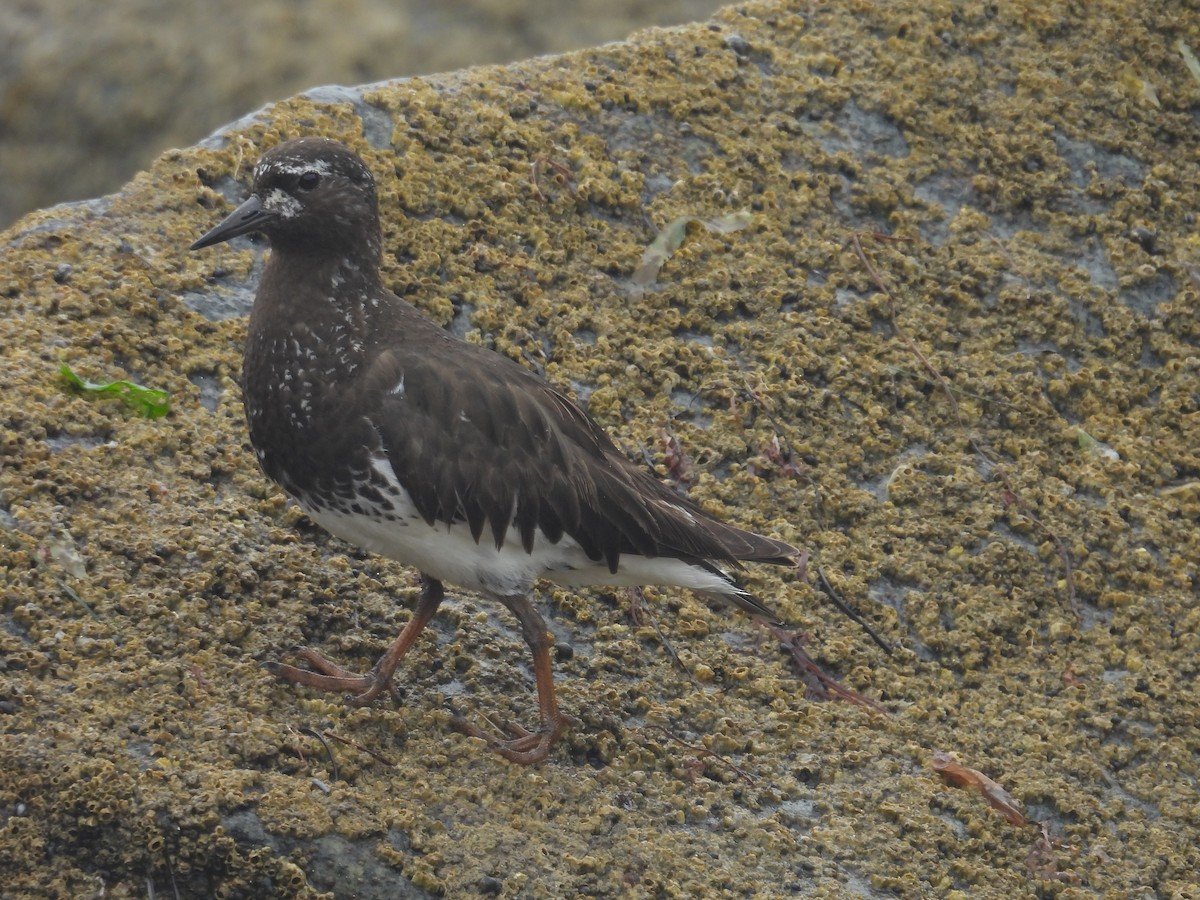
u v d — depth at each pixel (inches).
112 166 877.2
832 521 452.4
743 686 403.9
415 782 342.0
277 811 322.7
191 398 416.2
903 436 478.0
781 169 530.3
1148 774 411.2
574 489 357.1
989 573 447.2
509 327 461.4
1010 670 431.2
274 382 352.2
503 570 355.9
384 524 353.1
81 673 338.0
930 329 503.5
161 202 460.4
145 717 332.8
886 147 548.1
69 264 433.4
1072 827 389.1
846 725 399.5
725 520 440.1
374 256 365.7
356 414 346.6
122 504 378.9
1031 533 460.8
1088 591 452.1
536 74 534.0
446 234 477.7
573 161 510.3
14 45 881.5
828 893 347.6
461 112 509.0
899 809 374.6
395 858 324.5
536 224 491.2
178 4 885.8
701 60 552.7
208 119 874.1
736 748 383.9
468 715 366.3
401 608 392.2
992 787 389.1
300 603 375.9
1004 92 569.9
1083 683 430.3
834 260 512.1
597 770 366.6
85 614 351.6
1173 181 558.6
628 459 397.1
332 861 322.7
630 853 342.6
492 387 355.3
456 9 891.4
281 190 353.7
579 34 898.1
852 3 581.0
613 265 490.3
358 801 331.3
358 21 882.8
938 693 420.2
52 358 406.3
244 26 880.3
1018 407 489.7
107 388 399.5
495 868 329.4
